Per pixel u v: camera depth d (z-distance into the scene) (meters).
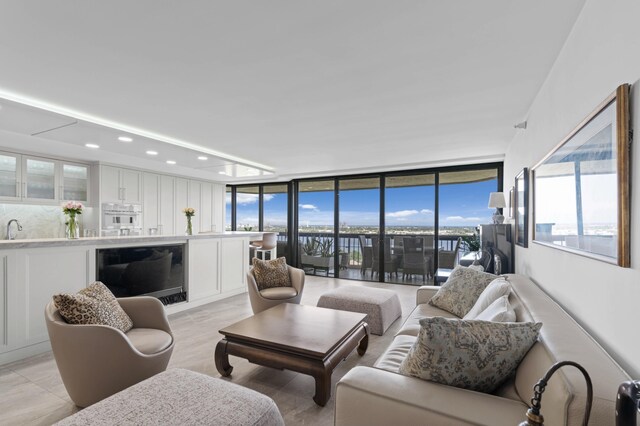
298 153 4.93
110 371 1.92
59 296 1.94
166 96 2.69
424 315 2.75
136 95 2.66
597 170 1.36
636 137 1.09
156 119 3.28
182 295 4.28
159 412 1.25
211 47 1.95
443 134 3.82
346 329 2.51
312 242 7.62
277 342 2.25
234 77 2.35
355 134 3.83
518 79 2.36
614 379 0.94
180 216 6.74
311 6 1.58
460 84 2.45
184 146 4.34
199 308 4.36
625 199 1.12
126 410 1.26
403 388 1.26
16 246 2.68
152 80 2.39
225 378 2.47
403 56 2.06
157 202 6.24
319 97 2.72
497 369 1.28
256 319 2.76
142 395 1.37
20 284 2.72
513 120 3.27
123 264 3.54
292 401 2.18
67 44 1.90
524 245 3.04
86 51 1.98
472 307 2.62
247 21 1.70
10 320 2.66
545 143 2.36
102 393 1.94
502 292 2.21
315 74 2.31
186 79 2.38
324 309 3.08
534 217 2.66
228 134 3.85
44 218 5.08
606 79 1.34
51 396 2.17
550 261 2.21
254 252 7.68
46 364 2.63
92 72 2.26
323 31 1.79
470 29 1.77
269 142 4.24
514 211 3.79
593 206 1.40
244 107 2.94
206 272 4.59
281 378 2.48
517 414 1.09
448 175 6.03
